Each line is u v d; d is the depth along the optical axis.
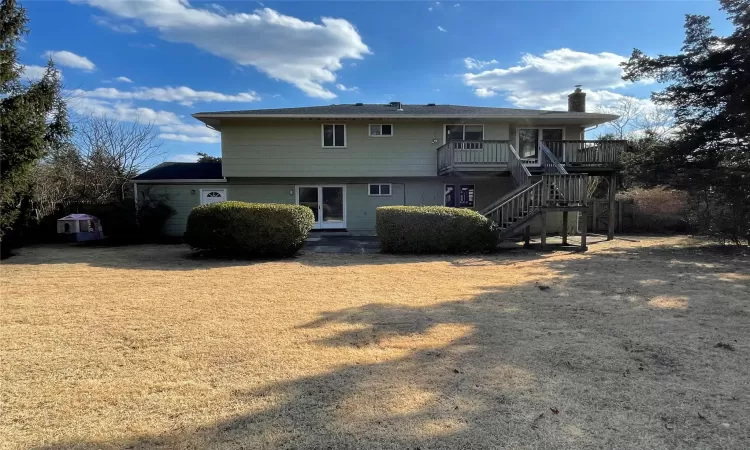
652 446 2.54
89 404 3.16
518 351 4.23
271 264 10.37
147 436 2.70
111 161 23.62
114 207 17.06
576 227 19.06
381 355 4.14
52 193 19.55
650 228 19.45
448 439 2.63
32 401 3.21
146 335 4.82
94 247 14.57
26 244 15.59
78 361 4.04
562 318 5.41
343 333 4.86
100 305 6.26
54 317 5.60
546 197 12.66
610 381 3.50
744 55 10.96
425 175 18.22
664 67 12.33
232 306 6.18
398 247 12.15
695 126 12.34
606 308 5.87
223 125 17.67
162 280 8.27
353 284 7.82
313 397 3.23
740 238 12.29
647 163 12.77
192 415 2.98
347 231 18.44
